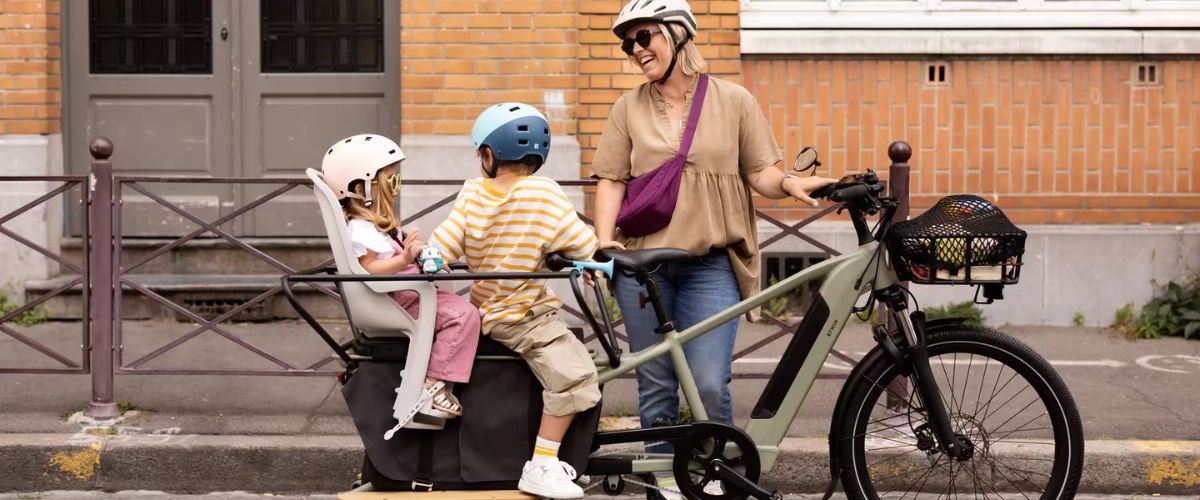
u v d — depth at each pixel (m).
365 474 5.27
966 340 5.58
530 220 5.14
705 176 5.53
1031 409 6.86
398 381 5.20
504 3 9.89
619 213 5.70
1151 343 9.52
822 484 6.73
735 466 5.41
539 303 5.20
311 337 9.34
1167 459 6.68
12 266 9.93
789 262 10.35
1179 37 10.18
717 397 5.55
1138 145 10.32
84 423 7.04
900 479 6.34
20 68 10.04
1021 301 10.25
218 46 10.52
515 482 5.22
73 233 10.45
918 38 10.20
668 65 5.52
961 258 5.19
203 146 10.58
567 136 9.99
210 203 10.48
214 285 9.83
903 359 5.53
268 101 10.59
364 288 5.07
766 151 5.62
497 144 5.17
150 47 10.54
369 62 10.57
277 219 10.52
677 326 5.71
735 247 5.66
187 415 7.23
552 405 5.12
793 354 5.52
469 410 5.20
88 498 6.60
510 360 5.22
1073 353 9.15
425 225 9.91
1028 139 10.31
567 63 9.94
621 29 5.60
